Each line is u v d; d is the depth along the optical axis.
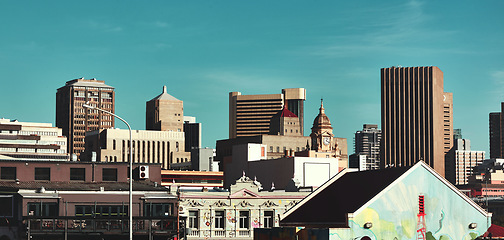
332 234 79.62
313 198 94.69
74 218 111.25
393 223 82.50
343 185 92.81
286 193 126.62
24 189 120.75
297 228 82.38
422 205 83.81
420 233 83.31
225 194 123.88
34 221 115.94
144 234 117.44
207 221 122.50
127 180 135.62
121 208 123.62
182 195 122.25
